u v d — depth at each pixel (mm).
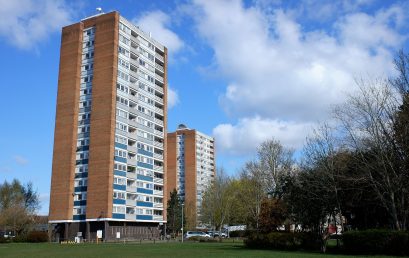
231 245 54531
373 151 37188
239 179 89750
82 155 87938
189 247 49438
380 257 29016
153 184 99875
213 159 188375
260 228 47438
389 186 34656
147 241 80062
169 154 166500
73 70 91875
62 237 85688
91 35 93562
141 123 97625
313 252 36812
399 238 30656
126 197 89250
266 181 65750
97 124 87688
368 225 43438
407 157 35312
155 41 107562
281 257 29719
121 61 92750
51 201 87000
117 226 86562
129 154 92812
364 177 36375
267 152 65375
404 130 35656
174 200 125000
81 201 85750
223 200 94562
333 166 40719
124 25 95188
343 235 34438
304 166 44594
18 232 91125
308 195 41375
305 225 42688
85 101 90562
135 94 97125
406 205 35719
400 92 36781
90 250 44656
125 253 38094
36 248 50719
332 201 40594
